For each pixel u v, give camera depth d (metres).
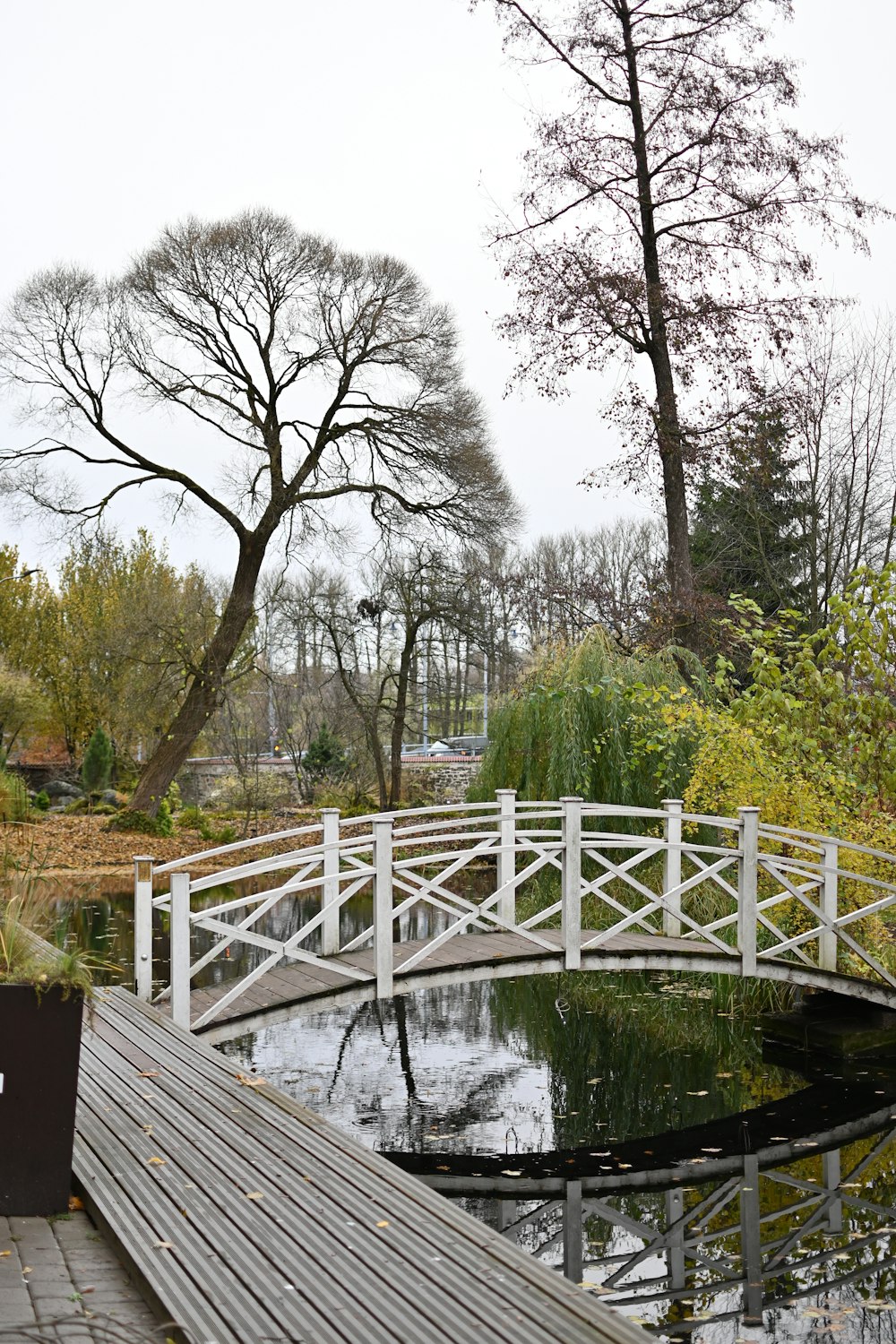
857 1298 5.31
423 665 31.97
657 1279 5.55
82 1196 4.11
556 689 13.66
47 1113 3.94
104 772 32.41
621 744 12.82
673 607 14.68
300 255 24.58
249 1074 5.67
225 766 33.41
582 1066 9.17
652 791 12.86
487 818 8.78
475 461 25.17
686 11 14.46
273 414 25.81
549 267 14.68
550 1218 6.32
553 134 14.77
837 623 11.05
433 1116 7.89
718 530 20.73
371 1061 9.32
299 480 25.67
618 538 40.72
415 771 28.09
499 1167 7.05
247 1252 3.58
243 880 19.73
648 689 11.48
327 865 8.18
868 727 11.03
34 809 27.66
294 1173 4.32
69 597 39.34
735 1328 5.02
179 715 26.02
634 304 14.56
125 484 26.12
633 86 14.76
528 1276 3.46
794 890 9.38
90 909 16.12
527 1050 9.69
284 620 30.39
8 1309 3.15
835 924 9.49
